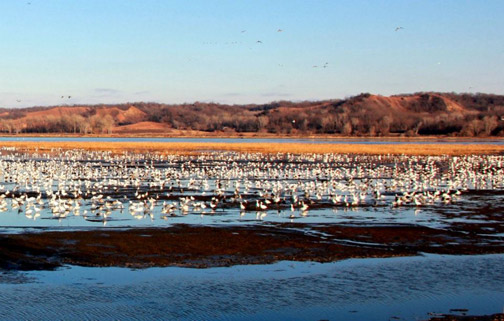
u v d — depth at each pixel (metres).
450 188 58.44
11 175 68.19
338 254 29.77
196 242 31.89
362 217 40.50
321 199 49.56
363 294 23.55
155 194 52.88
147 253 29.64
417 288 24.28
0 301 22.59
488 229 36.44
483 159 101.56
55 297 23.08
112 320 20.78
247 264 27.91
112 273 26.33
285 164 93.56
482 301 22.80
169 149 132.38
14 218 39.09
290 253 29.92
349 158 105.56
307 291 23.91
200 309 21.89
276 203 46.97
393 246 31.66
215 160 100.50
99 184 58.50
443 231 35.62
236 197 49.97
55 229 35.12
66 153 109.19
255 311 21.77
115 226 36.34
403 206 45.97
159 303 22.52
